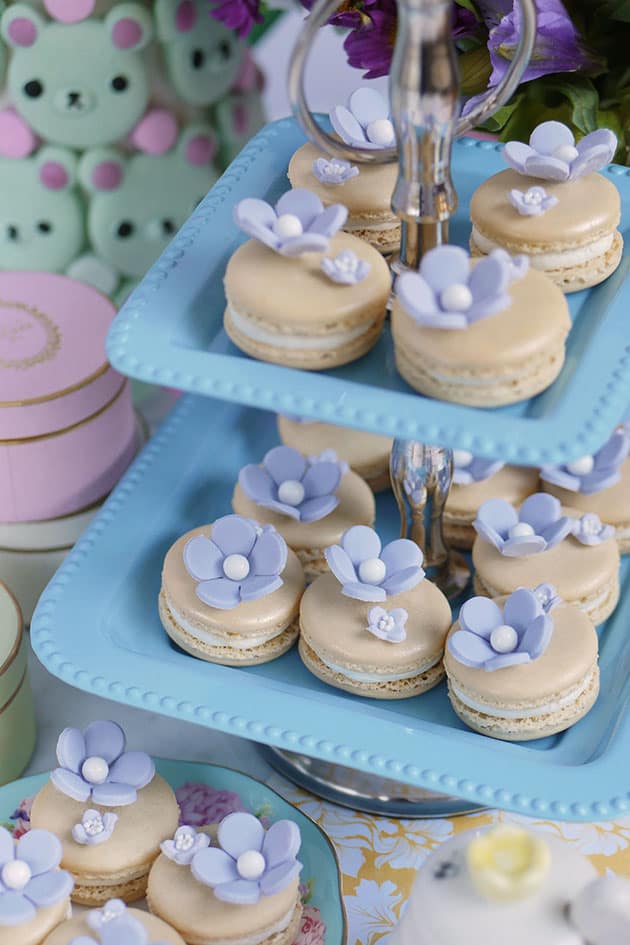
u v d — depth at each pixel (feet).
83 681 2.55
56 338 2.92
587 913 2.25
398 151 2.41
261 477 2.73
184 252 2.57
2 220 3.02
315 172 2.59
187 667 2.58
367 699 2.56
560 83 2.74
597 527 2.67
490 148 2.76
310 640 2.57
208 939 2.48
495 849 2.29
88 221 3.03
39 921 2.45
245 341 2.42
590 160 2.53
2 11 2.81
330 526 2.71
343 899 2.58
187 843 2.53
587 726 2.53
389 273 2.46
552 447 2.31
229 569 2.60
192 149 2.98
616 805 2.42
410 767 2.46
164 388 3.21
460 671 2.51
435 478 2.62
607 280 2.56
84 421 2.86
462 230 2.64
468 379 2.34
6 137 2.92
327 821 2.73
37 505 2.90
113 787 2.57
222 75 2.94
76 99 2.87
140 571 2.69
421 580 2.62
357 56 2.73
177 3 2.82
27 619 2.97
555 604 2.56
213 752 2.82
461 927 2.27
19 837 2.61
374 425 2.34
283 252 2.41
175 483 2.81
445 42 2.31
